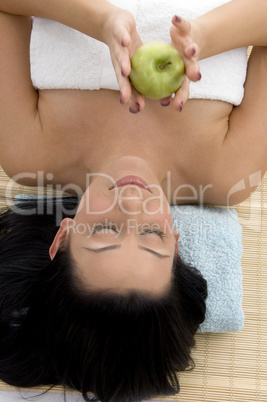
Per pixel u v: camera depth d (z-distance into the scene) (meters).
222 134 1.21
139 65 0.89
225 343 1.36
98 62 1.13
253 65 1.26
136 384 1.10
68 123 1.16
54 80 1.15
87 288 1.01
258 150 1.23
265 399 1.32
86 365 1.07
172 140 1.16
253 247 1.43
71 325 1.05
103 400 1.12
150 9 1.13
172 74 0.89
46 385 1.26
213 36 1.10
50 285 1.10
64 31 1.15
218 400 1.31
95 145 1.17
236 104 1.23
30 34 1.24
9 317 1.25
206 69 1.16
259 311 1.39
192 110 1.16
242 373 1.34
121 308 0.99
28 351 1.21
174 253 1.13
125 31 0.91
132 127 1.15
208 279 1.31
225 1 1.18
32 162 1.22
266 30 1.17
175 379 1.18
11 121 1.21
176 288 1.14
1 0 1.15
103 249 0.99
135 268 0.99
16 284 1.26
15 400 1.27
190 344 1.19
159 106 1.14
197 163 1.20
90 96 1.15
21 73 1.21
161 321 1.05
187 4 1.15
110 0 1.14
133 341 1.04
